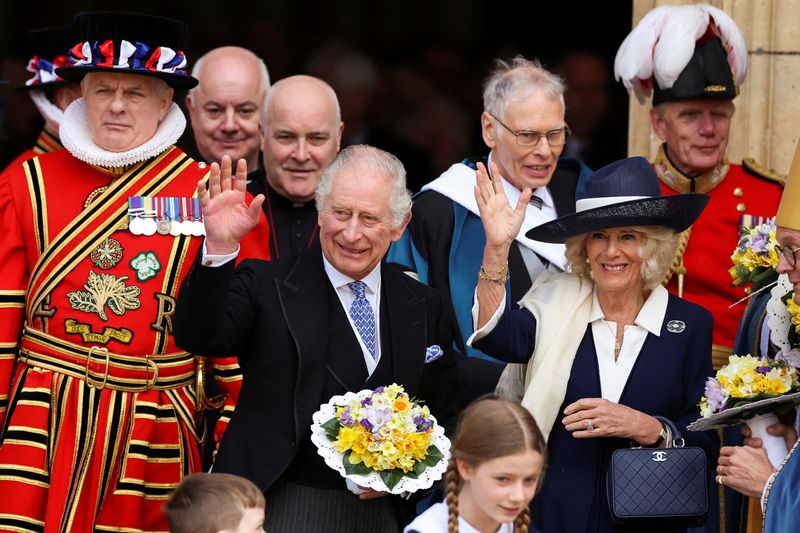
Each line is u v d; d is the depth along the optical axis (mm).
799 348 20828
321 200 19891
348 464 18781
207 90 27688
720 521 23453
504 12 36781
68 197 21906
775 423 20562
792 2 27375
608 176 20953
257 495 16641
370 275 20172
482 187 20312
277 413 19484
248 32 37875
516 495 16219
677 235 20922
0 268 21719
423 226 24344
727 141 26125
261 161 29781
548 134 23953
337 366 19719
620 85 33406
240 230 18531
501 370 22594
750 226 25812
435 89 36531
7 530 21172
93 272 21703
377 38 37312
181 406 22125
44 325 21719
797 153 20016
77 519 21375
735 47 25734
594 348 20750
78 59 22078
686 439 20656
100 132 21953
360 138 36125
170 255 21891
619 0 36219
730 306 23219
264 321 19656
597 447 20484
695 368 20797
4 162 35281
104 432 21516
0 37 37281
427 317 20438
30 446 21375
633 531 20266
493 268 20203
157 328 21797
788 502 19453
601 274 20594
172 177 22312
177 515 16453
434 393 20484
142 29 22078
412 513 20188
